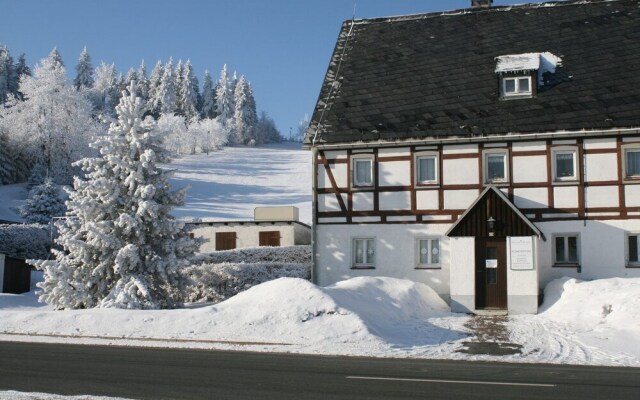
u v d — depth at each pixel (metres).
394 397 9.73
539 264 24.39
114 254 23.50
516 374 12.09
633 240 23.91
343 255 26.30
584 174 24.28
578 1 29.89
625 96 24.56
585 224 24.11
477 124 25.16
